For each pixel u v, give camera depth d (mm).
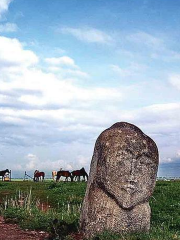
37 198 24281
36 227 13586
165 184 27453
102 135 12789
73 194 24250
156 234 12234
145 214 12578
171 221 16766
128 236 11633
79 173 38875
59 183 30562
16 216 15320
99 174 12359
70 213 16688
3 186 30562
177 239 11820
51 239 12031
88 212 12336
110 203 12258
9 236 12562
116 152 12367
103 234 11891
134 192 12414
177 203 19984
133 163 12461
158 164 12992
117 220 12188
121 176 12328
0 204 20625
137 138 12664
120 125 13039
